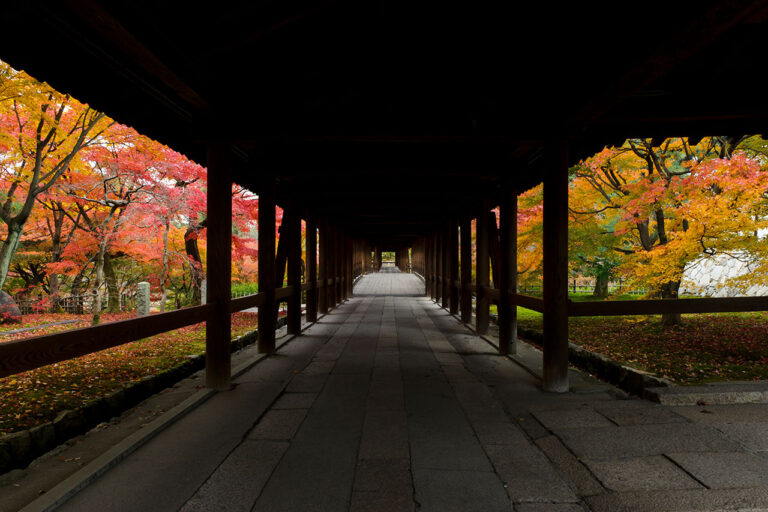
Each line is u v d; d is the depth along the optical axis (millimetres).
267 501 1857
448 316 8859
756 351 5730
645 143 7184
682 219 6840
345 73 3266
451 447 2434
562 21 2580
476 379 3971
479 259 6461
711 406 3057
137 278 13453
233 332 7316
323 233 8977
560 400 3297
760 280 5996
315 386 3738
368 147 4711
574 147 3791
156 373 4680
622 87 2510
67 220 11328
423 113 3324
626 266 7391
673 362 5234
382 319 8383
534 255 8617
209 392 3436
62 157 8133
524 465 2191
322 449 2410
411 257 27781
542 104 3352
